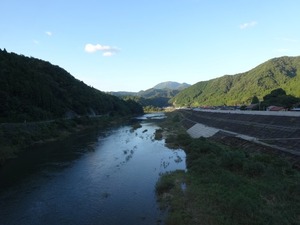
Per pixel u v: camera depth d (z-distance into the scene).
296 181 24.64
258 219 18.08
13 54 99.44
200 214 20.02
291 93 115.06
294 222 17.67
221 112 81.19
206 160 33.34
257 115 55.59
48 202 25.05
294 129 38.69
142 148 51.56
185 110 166.25
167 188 26.94
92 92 142.88
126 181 30.83
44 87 85.62
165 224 19.92
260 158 31.22
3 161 39.94
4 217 22.03
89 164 39.00
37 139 58.69
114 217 21.59
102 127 97.94
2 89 67.06
